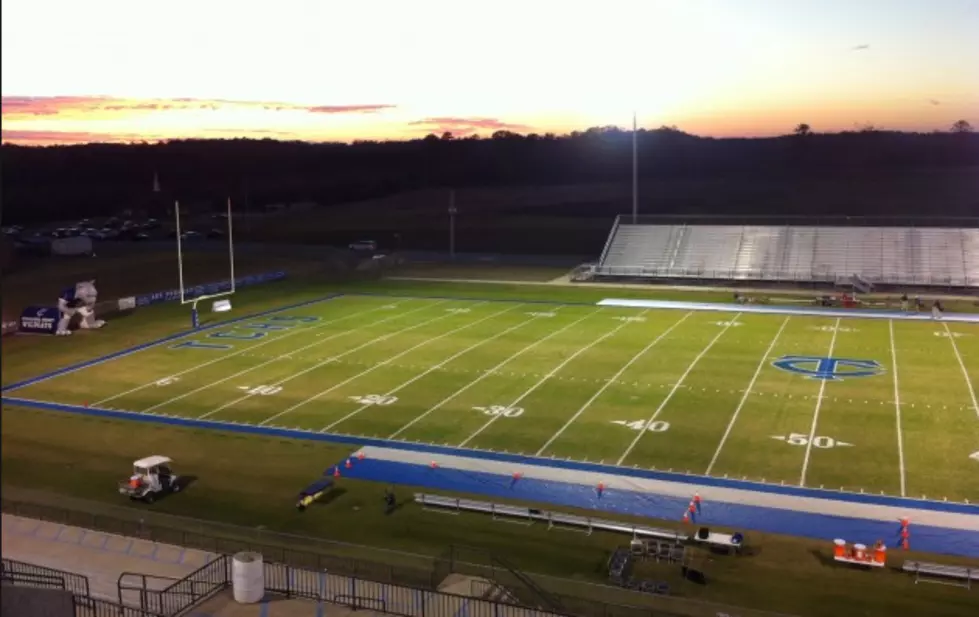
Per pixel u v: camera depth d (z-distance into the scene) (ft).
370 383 104.73
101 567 57.06
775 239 196.34
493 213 375.86
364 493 71.72
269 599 49.90
